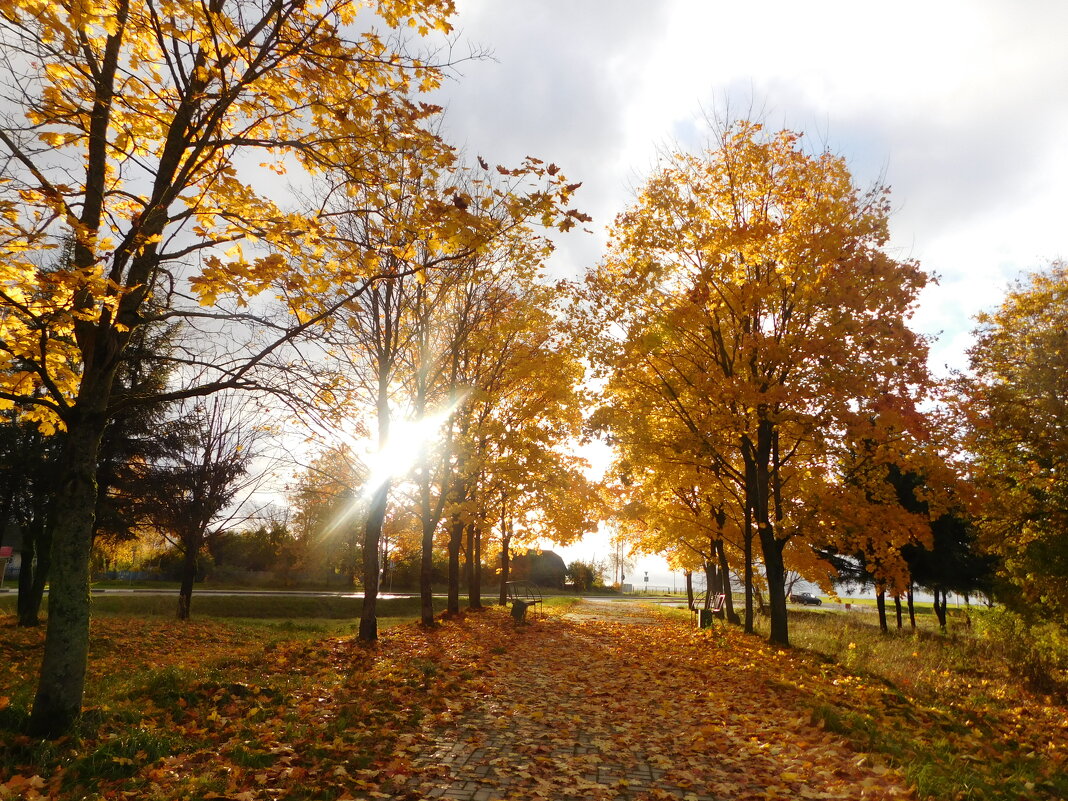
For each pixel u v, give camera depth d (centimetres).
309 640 1278
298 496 2052
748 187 1499
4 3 479
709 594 2311
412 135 650
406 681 825
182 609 2012
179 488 1947
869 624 2647
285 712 644
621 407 1661
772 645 1430
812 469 1567
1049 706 1052
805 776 526
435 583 4941
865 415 1292
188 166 599
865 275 1278
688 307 1474
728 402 1426
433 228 595
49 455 1561
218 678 775
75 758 472
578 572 5956
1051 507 1662
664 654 1274
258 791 439
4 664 1046
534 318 1669
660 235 1484
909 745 630
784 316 1457
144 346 1299
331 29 625
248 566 4591
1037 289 1805
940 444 1383
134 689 699
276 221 629
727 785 507
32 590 1553
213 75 593
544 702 786
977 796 492
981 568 2552
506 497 1934
